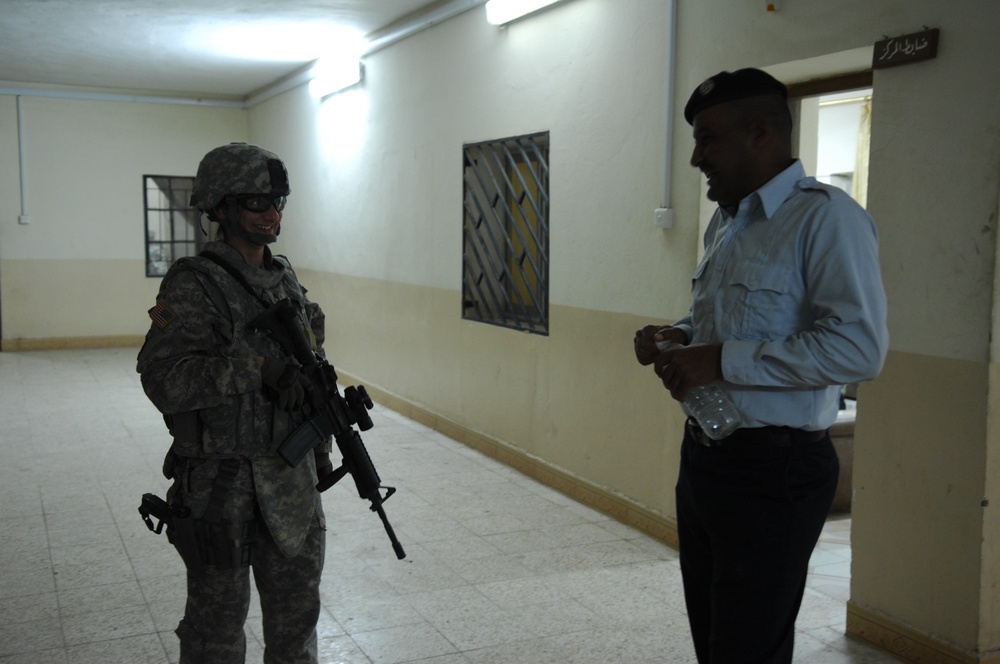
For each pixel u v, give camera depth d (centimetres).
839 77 347
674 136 394
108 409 722
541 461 516
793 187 175
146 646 300
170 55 844
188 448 199
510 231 581
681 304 395
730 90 176
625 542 413
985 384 264
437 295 641
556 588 356
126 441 610
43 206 1056
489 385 575
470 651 299
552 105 488
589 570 376
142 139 1097
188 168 1126
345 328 832
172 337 196
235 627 206
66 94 1051
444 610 333
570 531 429
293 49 805
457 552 397
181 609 331
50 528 426
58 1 640
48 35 757
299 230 957
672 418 405
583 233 466
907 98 283
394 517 446
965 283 268
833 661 293
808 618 330
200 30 727
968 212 266
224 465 199
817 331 162
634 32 418
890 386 294
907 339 287
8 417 687
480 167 587
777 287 171
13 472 529
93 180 1077
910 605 292
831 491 179
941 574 280
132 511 454
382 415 704
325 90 828
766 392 172
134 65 904
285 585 210
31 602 337
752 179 178
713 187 183
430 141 637
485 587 356
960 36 265
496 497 484
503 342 554
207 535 198
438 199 630
